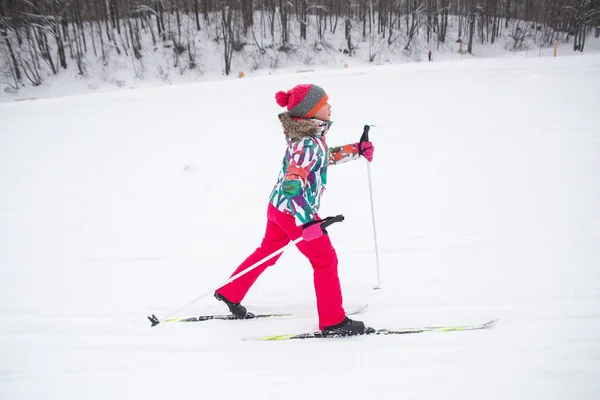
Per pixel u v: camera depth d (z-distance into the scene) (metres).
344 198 4.27
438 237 3.40
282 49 28.89
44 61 28.14
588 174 4.36
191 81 26.73
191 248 3.49
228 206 4.27
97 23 29.80
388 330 2.36
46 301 2.84
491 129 6.28
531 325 2.32
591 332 2.23
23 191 5.06
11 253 3.56
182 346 2.35
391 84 11.50
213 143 6.63
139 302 2.79
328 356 2.21
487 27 32.03
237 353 2.27
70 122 8.99
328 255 2.23
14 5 28.44
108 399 2.00
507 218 3.61
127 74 27.27
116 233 3.85
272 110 8.98
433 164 5.02
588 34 33.22
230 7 28.23
